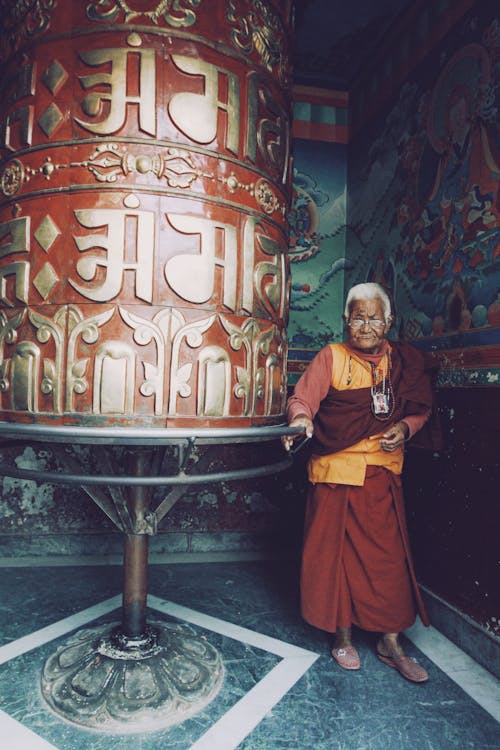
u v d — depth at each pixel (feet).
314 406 6.24
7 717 5.08
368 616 6.04
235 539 9.85
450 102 7.16
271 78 5.56
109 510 5.51
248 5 5.31
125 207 4.68
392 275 8.59
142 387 4.65
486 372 6.28
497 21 6.26
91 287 4.64
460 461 6.76
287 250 5.98
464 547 6.63
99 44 4.77
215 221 4.96
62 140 4.79
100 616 7.16
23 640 6.50
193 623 7.11
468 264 6.71
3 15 5.41
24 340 4.84
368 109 9.52
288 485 9.98
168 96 4.80
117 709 5.07
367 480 6.14
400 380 6.33
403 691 5.70
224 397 4.97
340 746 4.85
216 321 4.93
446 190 7.22
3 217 5.08
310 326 10.06
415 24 8.04
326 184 10.15
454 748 4.86
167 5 4.83
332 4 8.04
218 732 4.97
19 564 8.94
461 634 6.59
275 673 5.98
